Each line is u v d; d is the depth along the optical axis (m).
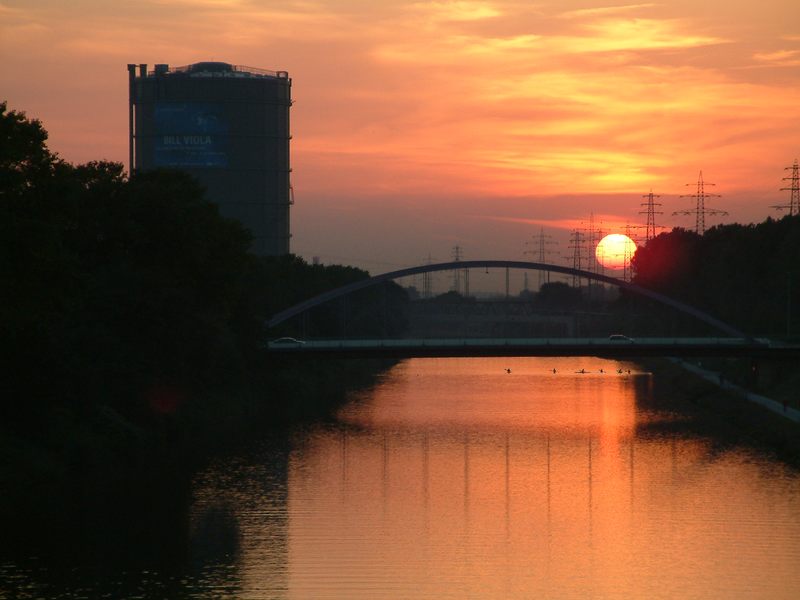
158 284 128.25
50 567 81.38
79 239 129.12
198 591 76.81
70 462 109.06
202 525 92.81
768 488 108.12
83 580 78.69
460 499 103.69
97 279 126.25
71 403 115.19
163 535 89.75
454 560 84.69
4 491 99.00
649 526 94.38
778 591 77.75
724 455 126.25
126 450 117.12
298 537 90.19
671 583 79.50
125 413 125.31
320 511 98.38
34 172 100.62
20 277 95.25
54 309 101.56
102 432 116.75
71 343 118.62
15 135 96.56
